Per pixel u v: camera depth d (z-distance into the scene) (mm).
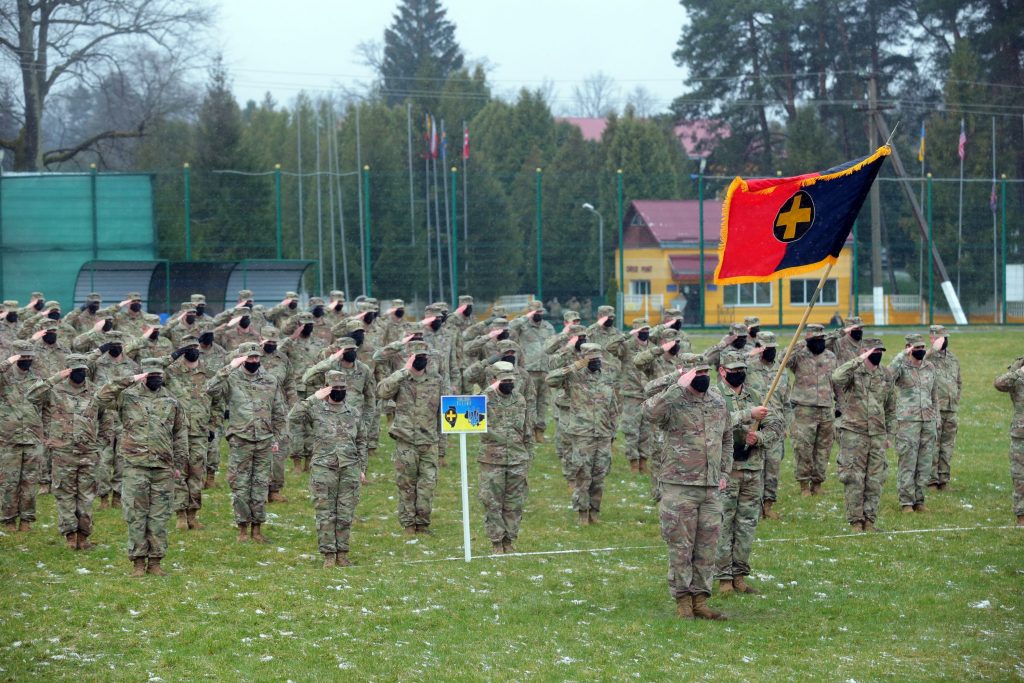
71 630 13891
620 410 27672
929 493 22797
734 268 16344
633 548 18484
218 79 62469
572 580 16531
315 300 27188
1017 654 13570
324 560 17344
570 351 23016
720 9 76625
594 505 20547
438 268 52781
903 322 58656
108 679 12344
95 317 28078
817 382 22297
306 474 24328
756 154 79875
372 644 13688
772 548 18453
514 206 54500
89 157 73562
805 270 16172
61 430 17734
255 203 48906
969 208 58594
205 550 18125
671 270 56719
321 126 73438
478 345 24625
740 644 13906
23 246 45031
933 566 17438
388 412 25000
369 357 26688
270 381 18984
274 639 13789
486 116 71875
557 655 13383
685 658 13359
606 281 56125
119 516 20250
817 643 13969
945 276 56812
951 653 13570
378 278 52375
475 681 12477
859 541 18922
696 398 14789
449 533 19734
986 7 72125
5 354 25688
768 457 20609
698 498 14805
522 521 20578
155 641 13633
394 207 52625
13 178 44875
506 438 18188
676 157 75688
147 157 64562
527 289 54062
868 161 16109
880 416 19547
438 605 15250
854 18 77750
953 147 65625
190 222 47000
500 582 16359
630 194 60125
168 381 19531
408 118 60094
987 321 58312
